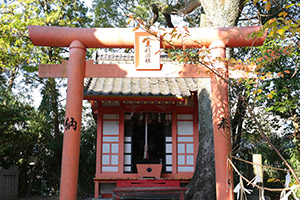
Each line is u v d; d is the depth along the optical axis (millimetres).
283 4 8195
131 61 9680
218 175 4750
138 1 11180
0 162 11352
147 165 8047
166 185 7902
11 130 10656
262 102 7406
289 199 6176
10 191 9656
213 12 6199
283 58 6734
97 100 8086
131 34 5082
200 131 6652
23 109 11094
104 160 8281
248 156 10172
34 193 12453
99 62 9586
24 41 11906
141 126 9867
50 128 13930
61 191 4582
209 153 6324
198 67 5098
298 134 8375
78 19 12922
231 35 4988
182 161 8422
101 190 8156
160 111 8516
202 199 6012
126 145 8523
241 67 4516
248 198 6227
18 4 11961
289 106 6891
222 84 4902
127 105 8469
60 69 5121
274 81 6918
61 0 12633
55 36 5035
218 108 4875
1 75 15133
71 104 4859
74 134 4766
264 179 9336
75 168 4695
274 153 9477
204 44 5070
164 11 10148
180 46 5133
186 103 8578
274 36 2633
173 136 8492
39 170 12766
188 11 8938
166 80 8805
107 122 8484
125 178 7914
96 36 5055
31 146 12125
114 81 8625
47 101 14086
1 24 11336
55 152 13008
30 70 12141
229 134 4836
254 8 8891
